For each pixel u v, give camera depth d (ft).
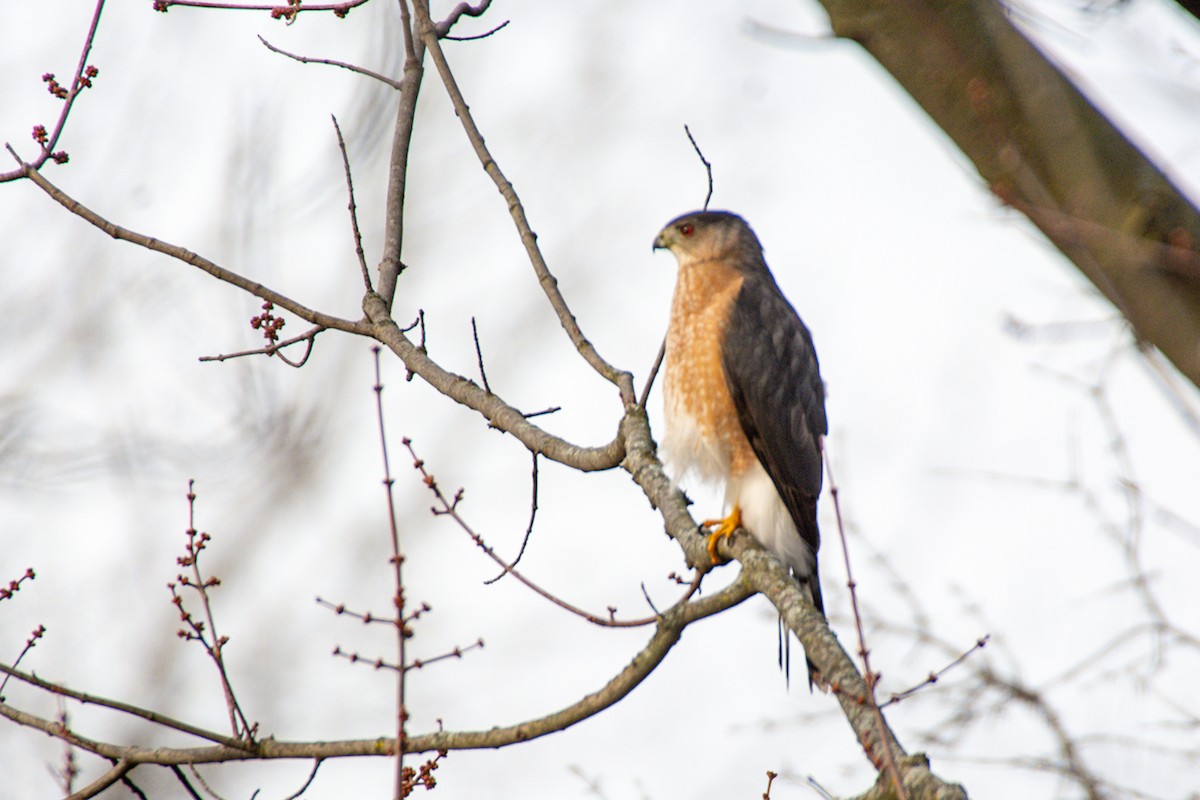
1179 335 17.95
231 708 26.43
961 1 19.63
